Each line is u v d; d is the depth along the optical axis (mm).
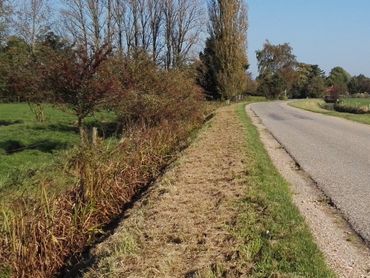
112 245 4871
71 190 6500
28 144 14266
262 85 83875
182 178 7996
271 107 42562
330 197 7391
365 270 4570
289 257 4551
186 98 18422
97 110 12383
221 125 18969
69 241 5680
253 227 5355
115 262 4422
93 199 6375
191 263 4426
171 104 15273
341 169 9773
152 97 14000
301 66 108625
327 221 6109
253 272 4227
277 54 107562
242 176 8125
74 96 11727
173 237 5051
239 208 6121
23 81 11898
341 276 4398
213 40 50438
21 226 5184
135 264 4395
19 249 5020
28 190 6762
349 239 5441
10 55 19562
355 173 9312
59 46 13609
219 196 6730
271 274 4152
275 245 4816
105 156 7805
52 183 6918
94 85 11508
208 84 50188
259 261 4453
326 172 9477
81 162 7230
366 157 11344
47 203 5621
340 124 21750
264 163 9805
